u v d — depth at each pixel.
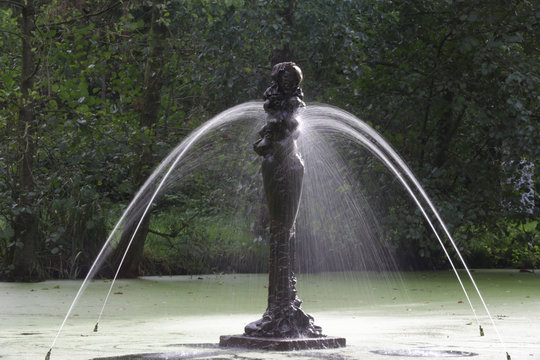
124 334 5.54
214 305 8.53
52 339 5.18
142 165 12.42
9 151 11.55
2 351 4.49
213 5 12.24
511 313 7.56
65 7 13.95
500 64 13.22
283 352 4.42
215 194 14.51
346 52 13.12
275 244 4.80
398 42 14.03
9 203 11.24
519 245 15.62
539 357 4.30
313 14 12.95
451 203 13.64
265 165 4.82
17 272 11.53
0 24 11.88
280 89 4.88
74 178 11.62
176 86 14.12
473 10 12.76
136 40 12.54
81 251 12.30
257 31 13.19
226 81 13.41
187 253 13.88
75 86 11.59
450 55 13.91
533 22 13.31
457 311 7.86
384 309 8.16
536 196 14.71
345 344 4.81
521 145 12.98
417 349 4.64
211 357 4.17
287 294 4.77
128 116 12.27
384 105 13.93
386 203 14.15
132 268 12.66
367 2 13.63
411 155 14.66
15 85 11.70
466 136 15.25
